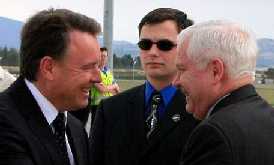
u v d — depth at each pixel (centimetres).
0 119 213
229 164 200
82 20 226
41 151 216
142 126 301
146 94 307
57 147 224
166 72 298
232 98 224
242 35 227
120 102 313
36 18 224
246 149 204
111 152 306
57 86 224
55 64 222
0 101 219
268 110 224
